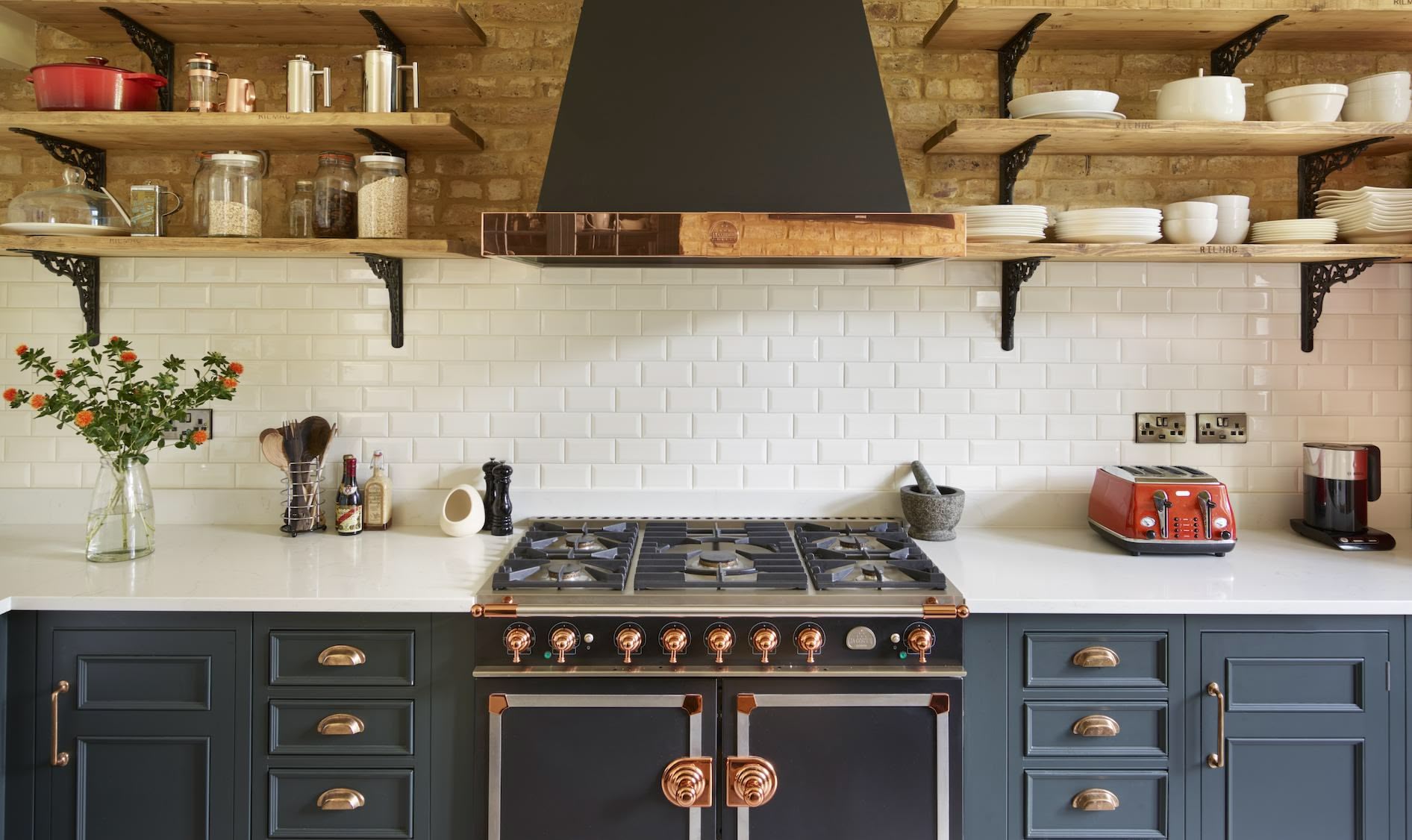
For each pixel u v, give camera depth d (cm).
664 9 230
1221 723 201
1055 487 273
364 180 243
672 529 253
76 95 235
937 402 271
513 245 204
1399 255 237
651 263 258
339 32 258
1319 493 253
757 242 204
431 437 272
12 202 235
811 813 197
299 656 200
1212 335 271
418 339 270
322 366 270
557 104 269
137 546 231
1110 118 235
